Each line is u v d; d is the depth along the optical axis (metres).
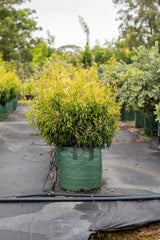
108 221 3.41
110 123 4.50
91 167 4.32
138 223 3.43
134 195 4.18
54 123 4.23
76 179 4.30
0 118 13.70
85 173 4.30
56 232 3.16
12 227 3.23
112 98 4.61
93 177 4.36
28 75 32.97
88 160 4.29
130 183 4.82
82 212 3.61
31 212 3.59
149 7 38.62
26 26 55.12
